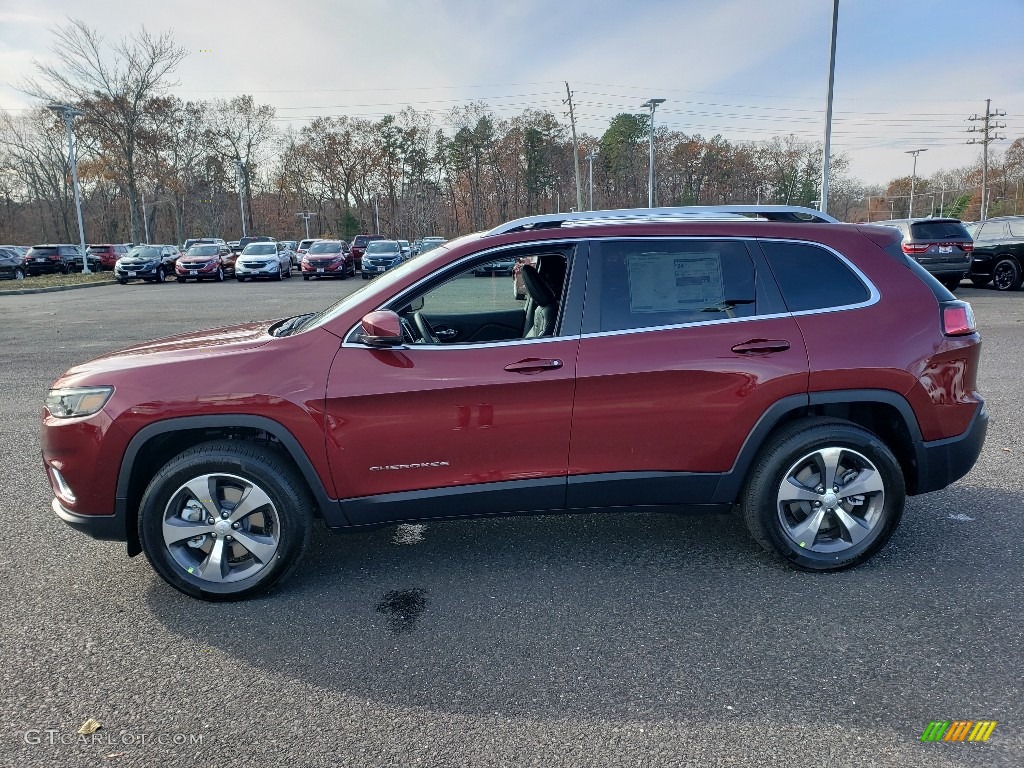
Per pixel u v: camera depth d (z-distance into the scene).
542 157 77.75
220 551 3.27
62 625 3.10
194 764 2.23
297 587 3.45
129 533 3.30
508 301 4.08
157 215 82.81
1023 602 3.16
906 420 3.43
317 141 83.00
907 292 3.47
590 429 3.29
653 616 3.11
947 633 2.92
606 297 3.33
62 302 20.94
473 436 3.25
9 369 9.38
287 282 30.20
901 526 4.01
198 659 2.84
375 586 3.44
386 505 3.29
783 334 3.34
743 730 2.36
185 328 13.82
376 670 2.74
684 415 3.31
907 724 2.38
